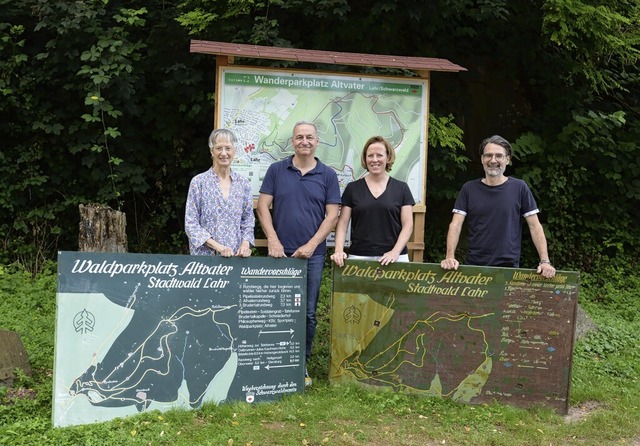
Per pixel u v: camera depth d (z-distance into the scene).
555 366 4.80
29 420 4.07
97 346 4.18
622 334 6.81
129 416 4.21
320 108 6.03
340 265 4.97
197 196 4.71
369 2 8.34
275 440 4.02
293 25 8.54
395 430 4.29
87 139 8.32
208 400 4.49
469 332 4.86
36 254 8.59
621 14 9.06
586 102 9.90
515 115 10.27
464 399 4.85
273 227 5.05
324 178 5.06
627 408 4.88
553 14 8.30
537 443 4.23
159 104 8.72
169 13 8.45
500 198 4.93
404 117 6.21
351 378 5.00
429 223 9.52
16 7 8.45
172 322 4.39
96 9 7.85
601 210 9.85
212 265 4.54
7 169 8.48
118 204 8.97
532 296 4.82
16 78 8.38
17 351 4.73
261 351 4.68
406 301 4.93
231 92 5.84
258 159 5.91
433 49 9.09
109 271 4.23
